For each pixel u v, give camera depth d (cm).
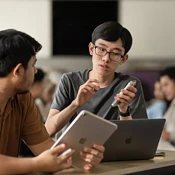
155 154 196
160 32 615
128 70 592
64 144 156
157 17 614
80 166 164
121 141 179
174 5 613
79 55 621
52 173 158
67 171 162
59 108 224
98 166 172
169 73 452
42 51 623
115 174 164
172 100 453
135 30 616
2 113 172
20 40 160
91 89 197
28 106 183
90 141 160
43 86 386
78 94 199
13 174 156
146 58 612
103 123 155
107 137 161
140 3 614
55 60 620
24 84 163
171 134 405
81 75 225
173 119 418
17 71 159
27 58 160
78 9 621
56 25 623
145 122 179
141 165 175
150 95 514
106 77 219
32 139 186
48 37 623
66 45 623
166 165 186
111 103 218
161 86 459
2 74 160
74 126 153
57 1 621
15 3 623
